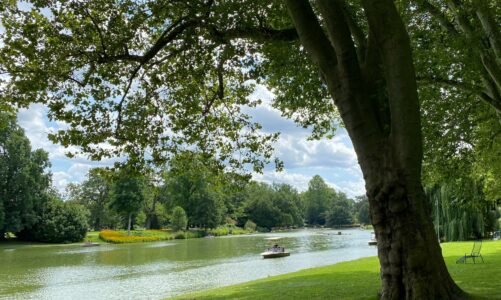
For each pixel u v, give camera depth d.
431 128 15.66
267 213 123.69
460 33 11.88
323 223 162.88
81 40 10.74
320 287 13.75
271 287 15.32
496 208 40.78
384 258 6.96
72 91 11.07
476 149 17.83
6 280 24.59
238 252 42.47
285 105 14.99
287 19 10.99
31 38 9.91
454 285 6.79
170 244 58.16
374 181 7.05
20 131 61.03
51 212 62.41
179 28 10.57
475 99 15.74
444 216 37.62
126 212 72.50
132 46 11.95
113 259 36.59
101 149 11.70
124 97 11.59
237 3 9.63
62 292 20.48
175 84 12.61
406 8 12.11
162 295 19.00
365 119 7.26
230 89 14.12
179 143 13.28
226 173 14.27
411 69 6.74
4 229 57.00
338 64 7.55
